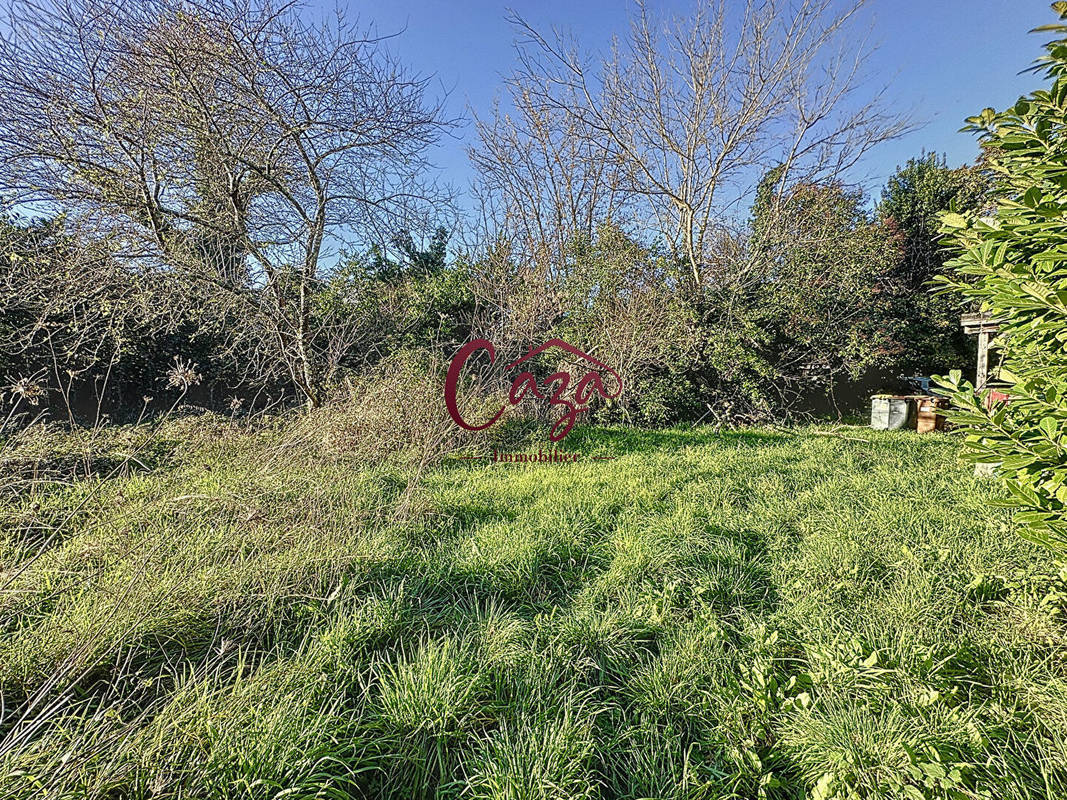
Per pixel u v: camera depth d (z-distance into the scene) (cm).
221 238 645
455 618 248
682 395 932
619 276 911
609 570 293
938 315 1094
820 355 962
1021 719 174
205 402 894
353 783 154
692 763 168
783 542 327
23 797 137
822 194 1031
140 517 328
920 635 215
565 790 151
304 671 195
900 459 555
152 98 532
